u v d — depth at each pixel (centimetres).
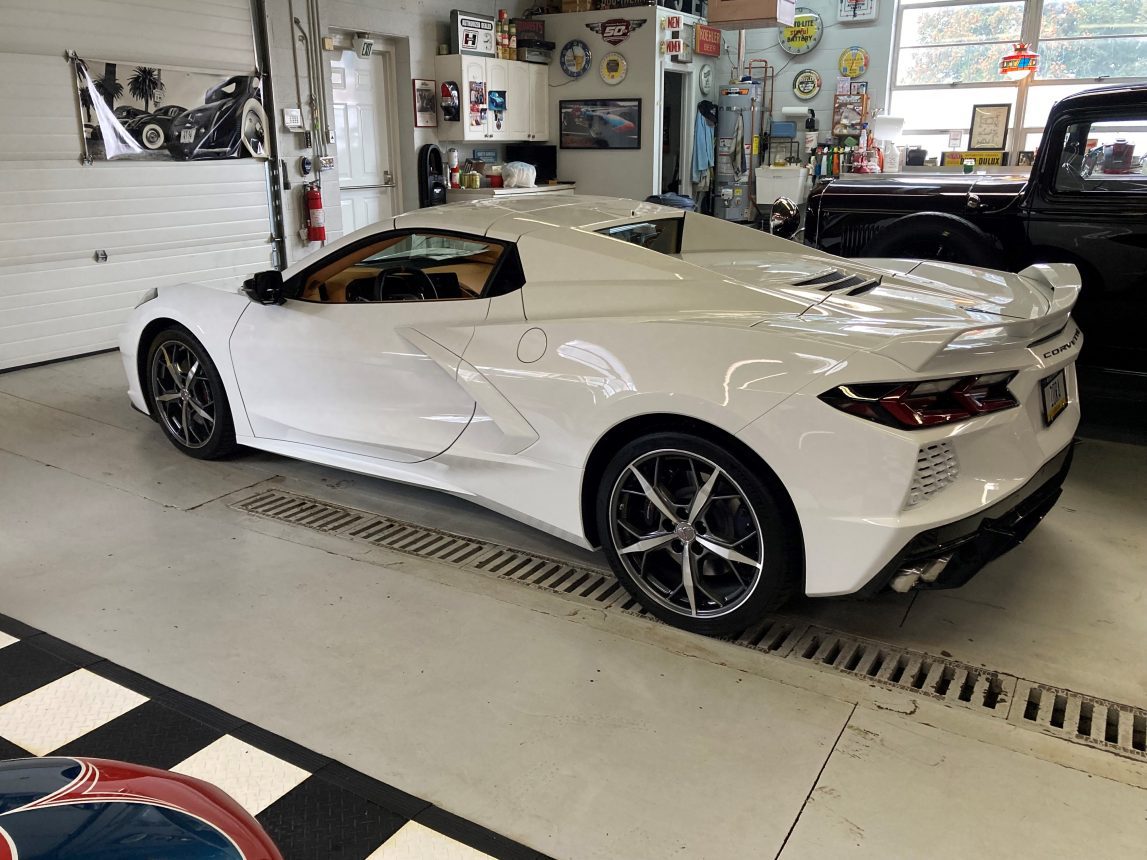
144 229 664
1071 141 426
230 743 210
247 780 197
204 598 283
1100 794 194
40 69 580
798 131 1109
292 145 788
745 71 1133
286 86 771
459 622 268
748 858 176
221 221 730
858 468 216
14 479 387
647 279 272
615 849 178
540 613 274
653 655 250
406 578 297
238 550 318
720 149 1139
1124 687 234
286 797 192
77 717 220
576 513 273
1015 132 1035
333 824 184
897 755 207
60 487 378
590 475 272
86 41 607
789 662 247
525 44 994
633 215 332
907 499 214
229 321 371
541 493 280
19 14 565
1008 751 209
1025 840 181
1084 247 431
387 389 320
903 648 254
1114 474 391
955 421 220
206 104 700
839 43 1073
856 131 1077
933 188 476
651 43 964
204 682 236
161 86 661
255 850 113
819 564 225
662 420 249
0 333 578
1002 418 229
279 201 782
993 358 229
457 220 311
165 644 255
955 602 281
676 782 198
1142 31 961
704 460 239
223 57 712
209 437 398
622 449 256
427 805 190
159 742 210
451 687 234
